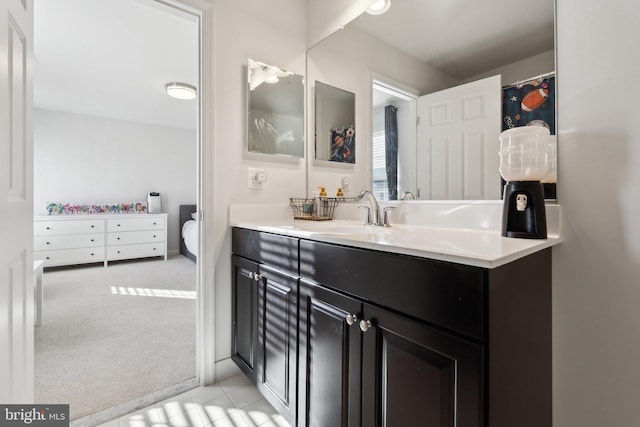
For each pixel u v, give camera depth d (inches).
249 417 52.7
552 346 38.6
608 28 34.9
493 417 25.7
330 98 72.2
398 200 58.8
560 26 38.8
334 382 39.0
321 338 41.1
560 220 38.2
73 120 169.5
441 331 27.6
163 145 199.2
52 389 58.6
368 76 64.1
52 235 151.7
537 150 37.4
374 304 34.0
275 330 50.7
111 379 62.4
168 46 97.3
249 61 66.4
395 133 59.2
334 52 70.8
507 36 44.1
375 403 33.7
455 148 50.1
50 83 127.0
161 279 140.5
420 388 29.4
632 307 33.8
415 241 34.6
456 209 49.8
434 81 53.0
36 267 86.7
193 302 109.7
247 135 66.4
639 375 33.5
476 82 47.4
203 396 58.1
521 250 29.2
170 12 59.4
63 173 167.2
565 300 37.9
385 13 60.9
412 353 30.1
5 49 27.7
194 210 207.2
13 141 29.9
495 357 25.8
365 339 34.7
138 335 82.7
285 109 72.9
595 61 35.9
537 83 40.9
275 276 50.8
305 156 77.2
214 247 62.5
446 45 51.4
